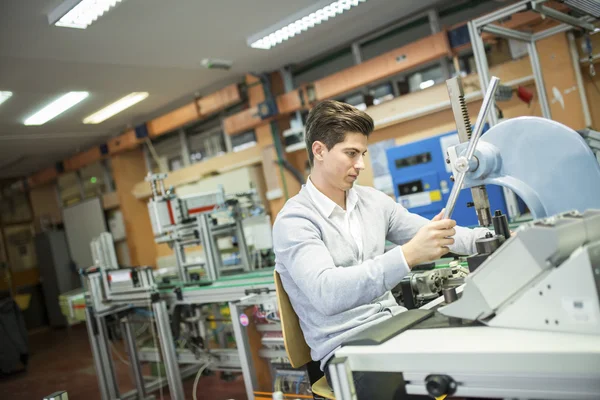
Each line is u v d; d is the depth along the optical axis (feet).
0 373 18.48
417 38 15.90
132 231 23.89
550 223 3.34
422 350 3.31
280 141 18.31
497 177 4.56
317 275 4.36
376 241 5.34
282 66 18.01
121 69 15.08
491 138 4.60
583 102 12.53
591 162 4.16
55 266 27.12
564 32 12.46
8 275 28.09
